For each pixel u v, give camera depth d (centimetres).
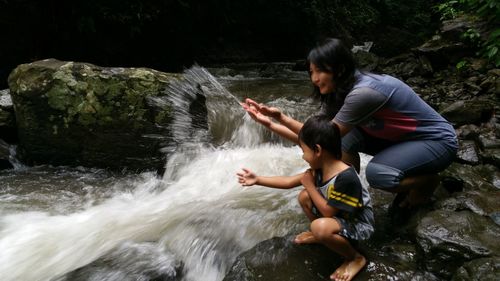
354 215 224
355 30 1466
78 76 390
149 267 250
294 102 591
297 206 311
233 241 274
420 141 248
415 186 258
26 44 662
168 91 395
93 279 239
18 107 393
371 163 256
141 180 385
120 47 789
